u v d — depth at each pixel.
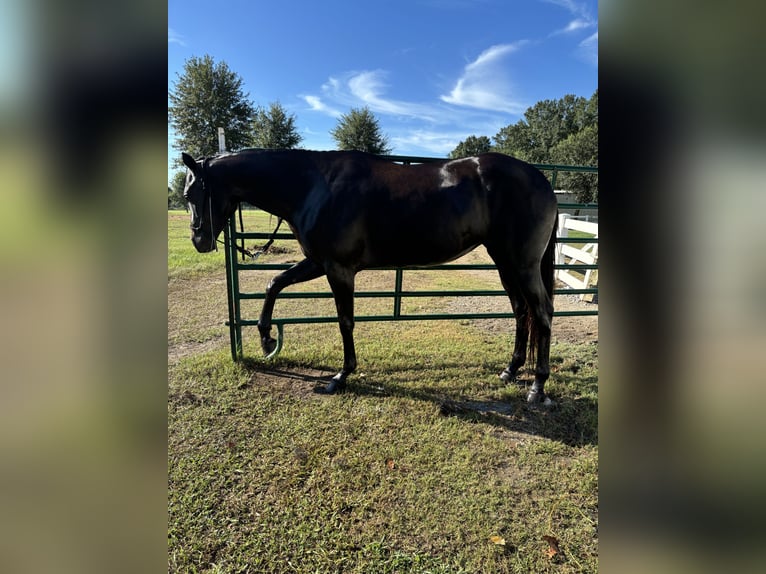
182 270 6.51
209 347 3.46
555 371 3.04
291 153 2.50
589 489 1.77
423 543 1.49
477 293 3.33
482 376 2.91
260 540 1.49
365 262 2.51
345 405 2.46
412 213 2.34
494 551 1.46
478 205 2.37
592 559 1.43
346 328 2.60
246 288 5.54
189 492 1.72
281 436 2.12
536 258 2.41
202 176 2.45
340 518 1.60
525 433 2.22
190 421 2.25
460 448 2.05
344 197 2.35
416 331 3.98
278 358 3.09
